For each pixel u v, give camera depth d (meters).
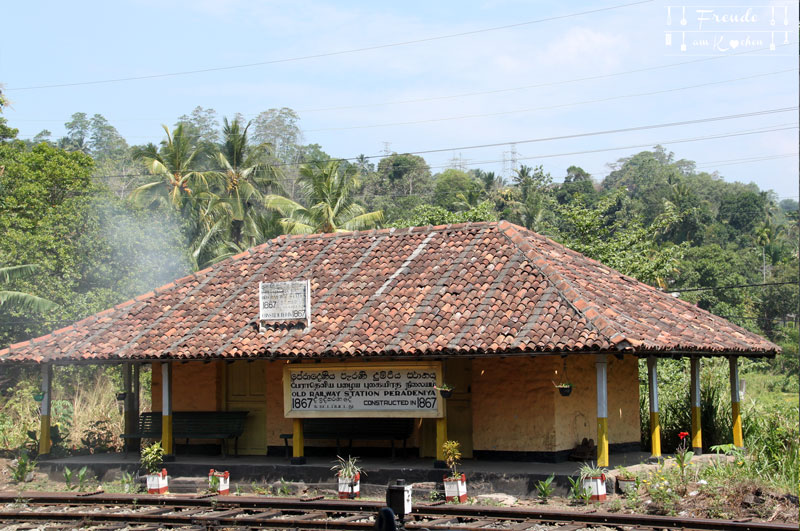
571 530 11.80
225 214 41.59
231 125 46.50
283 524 12.55
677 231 74.56
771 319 54.78
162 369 18.80
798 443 17.12
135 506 14.55
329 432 18.48
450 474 15.95
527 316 16.31
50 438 20.05
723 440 20.41
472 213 33.03
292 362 17.66
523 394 17.31
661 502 13.45
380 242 21.16
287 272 20.75
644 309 18.53
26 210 32.28
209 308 19.89
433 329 16.67
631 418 19.86
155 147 43.22
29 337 30.06
